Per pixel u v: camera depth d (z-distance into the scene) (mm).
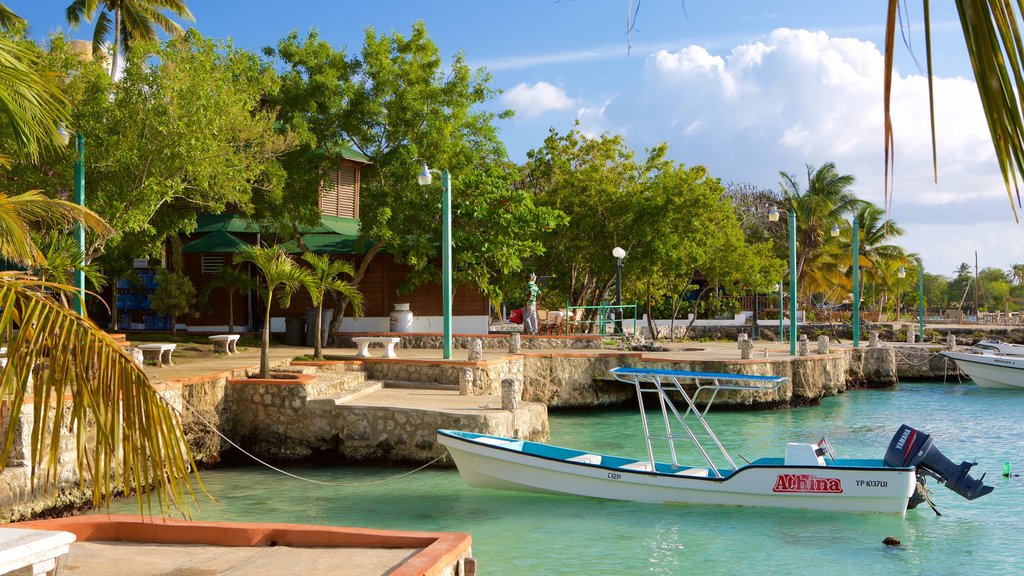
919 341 51281
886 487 13969
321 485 16219
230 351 26031
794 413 28188
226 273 28781
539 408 19969
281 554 7676
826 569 11188
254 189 29281
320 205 34031
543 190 40844
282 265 19578
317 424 18469
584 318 38969
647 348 35219
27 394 12531
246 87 23188
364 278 32125
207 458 17797
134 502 14242
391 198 28875
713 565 11297
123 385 4996
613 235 37469
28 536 5805
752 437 22609
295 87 29141
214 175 20375
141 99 18891
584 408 28859
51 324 4941
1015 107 1696
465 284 32031
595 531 12945
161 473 5090
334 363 22688
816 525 13414
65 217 10688
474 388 22938
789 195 57844
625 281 41250
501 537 12594
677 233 37406
